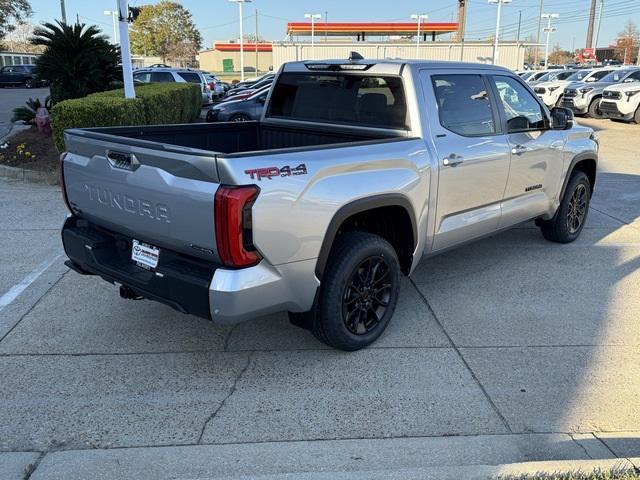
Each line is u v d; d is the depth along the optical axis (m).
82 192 3.92
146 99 10.27
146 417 3.30
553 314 4.72
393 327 4.45
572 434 3.19
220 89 26.50
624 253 6.25
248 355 4.02
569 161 6.03
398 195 3.94
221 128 5.28
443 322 4.55
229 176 3.02
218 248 3.12
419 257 4.41
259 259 3.23
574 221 6.55
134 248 3.74
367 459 2.96
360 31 55.00
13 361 3.88
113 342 4.17
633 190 9.45
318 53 49.47
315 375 3.77
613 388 3.65
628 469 2.69
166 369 3.82
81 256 3.95
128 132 4.52
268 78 19.22
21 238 6.46
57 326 4.39
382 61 4.54
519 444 3.09
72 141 3.93
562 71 27.12
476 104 4.81
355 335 3.98
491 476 2.64
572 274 5.61
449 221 4.62
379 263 4.01
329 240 3.54
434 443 3.10
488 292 5.16
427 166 4.21
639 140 15.64
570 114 5.74
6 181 9.28
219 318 3.21
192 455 2.97
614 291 5.21
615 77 21.14
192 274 3.29
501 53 51.47
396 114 4.43
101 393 3.53
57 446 3.04
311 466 2.90
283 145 5.41
